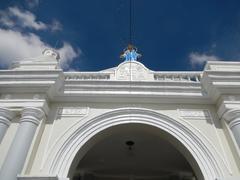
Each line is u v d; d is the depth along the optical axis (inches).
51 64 363.6
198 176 298.0
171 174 528.7
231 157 292.8
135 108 337.4
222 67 357.1
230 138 301.4
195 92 347.3
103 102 349.4
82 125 319.0
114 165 505.4
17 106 315.9
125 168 516.7
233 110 307.4
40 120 312.7
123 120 327.6
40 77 329.7
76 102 349.7
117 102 348.8
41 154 292.2
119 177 545.3
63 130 316.8
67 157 290.4
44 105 318.7
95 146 434.9
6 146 290.8
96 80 349.7
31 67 360.5
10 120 314.0
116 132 343.9
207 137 313.0
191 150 299.9
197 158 292.4
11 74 332.5
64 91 345.4
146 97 343.3
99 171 525.7
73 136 309.1
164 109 343.6
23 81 329.7
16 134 290.5
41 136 309.4
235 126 300.4
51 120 328.8
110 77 380.5
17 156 266.2
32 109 308.7
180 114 337.4
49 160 285.1
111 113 332.8
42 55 400.8
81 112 337.1
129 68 388.8
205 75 335.6
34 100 319.9
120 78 376.2
